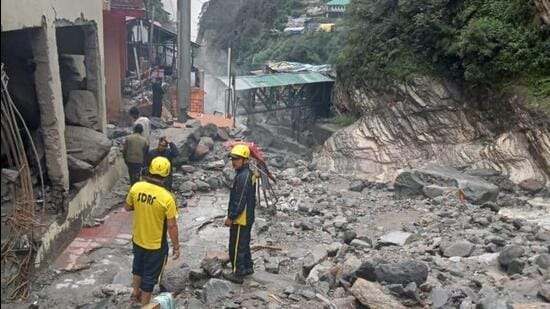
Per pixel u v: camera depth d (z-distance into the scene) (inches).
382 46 895.7
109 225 362.0
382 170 842.2
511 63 636.7
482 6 702.5
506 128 659.4
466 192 462.3
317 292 247.4
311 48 1679.4
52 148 304.0
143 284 231.5
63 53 429.1
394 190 526.6
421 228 373.4
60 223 307.6
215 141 633.6
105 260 307.3
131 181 392.2
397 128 844.6
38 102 298.0
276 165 693.3
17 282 255.6
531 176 590.9
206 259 271.3
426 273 235.0
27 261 260.8
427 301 224.2
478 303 211.5
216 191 470.6
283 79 1156.5
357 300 226.8
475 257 294.2
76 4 346.6
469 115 741.9
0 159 127.0
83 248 319.3
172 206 227.8
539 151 584.1
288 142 1275.8
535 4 622.8
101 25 417.1
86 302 253.6
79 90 406.3
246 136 701.9
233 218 257.4
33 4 265.1
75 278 281.7
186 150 515.2
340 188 561.9
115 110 690.2
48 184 314.0
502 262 273.4
